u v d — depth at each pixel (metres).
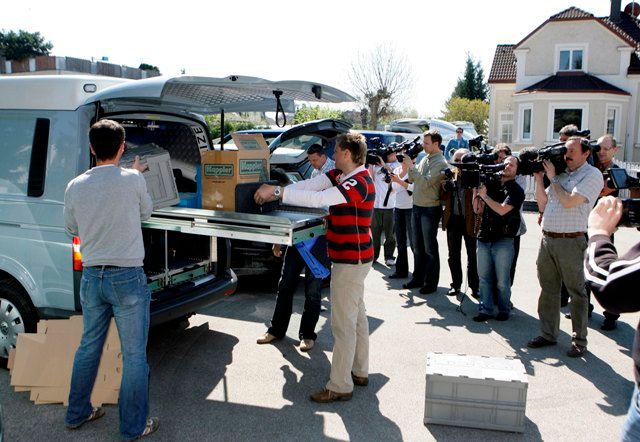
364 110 34.88
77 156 4.13
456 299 6.77
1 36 28.50
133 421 3.54
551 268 5.09
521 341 5.39
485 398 3.75
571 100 25.28
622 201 2.11
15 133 4.38
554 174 4.98
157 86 3.73
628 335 5.61
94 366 3.67
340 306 4.05
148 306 3.63
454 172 6.66
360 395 4.27
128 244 3.49
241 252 6.68
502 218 5.71
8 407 4.01
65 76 4.30
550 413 4.01
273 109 5.21
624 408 4.09
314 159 6.48
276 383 4.46
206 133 5.27
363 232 4.01
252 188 4.43
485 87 47.94
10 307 4.50
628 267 1.86
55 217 4.17
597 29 25.75
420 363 4.86
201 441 3.60
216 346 5.20
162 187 4.27
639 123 25.86
